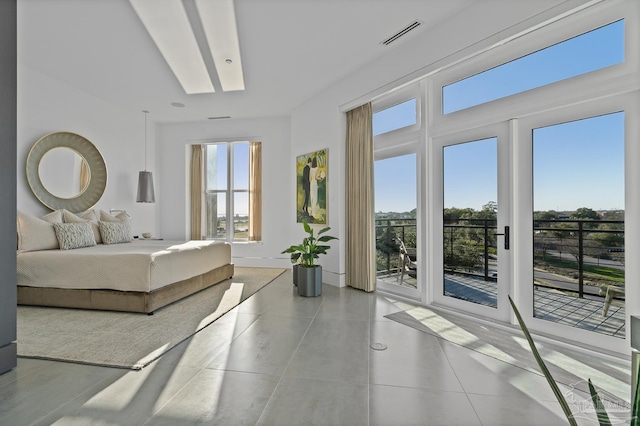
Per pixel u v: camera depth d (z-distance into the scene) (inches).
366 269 168.9
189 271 162.4
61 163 185.2
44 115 175.5
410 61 141.3
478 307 124.9
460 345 100.9
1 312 82.9
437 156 139.8
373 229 168.4
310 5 117.8
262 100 214.5
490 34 111.6
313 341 104.4
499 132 117.1
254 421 64.6
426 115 141.3
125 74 175.3
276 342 103.6
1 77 83.5
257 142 260.7
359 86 169.2
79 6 117.0
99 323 120.6
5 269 84.0
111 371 84.4
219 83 187.3
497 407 69.2
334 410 68.1
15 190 86.6
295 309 139.5
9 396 72.7
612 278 92.1
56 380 79.7
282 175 253.1
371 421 64.7
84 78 180.1
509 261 114.3
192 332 111.9
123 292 133.8
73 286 137.1
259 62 161.5
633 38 86.0
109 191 218.4
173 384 78.1
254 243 257.0
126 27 130.9
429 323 120.7
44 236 152.9
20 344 100.9
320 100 199.6
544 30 101.7
